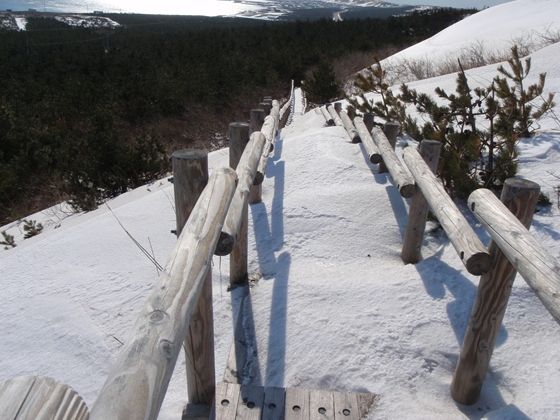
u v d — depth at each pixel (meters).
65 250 4.30
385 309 2.92
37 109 13.46
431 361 2.57
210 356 2.28
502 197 2.05
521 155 4.95
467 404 2.29
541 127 5.79
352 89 14.78
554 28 15.50
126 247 4.18
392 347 2.64
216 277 3.50
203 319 2.16
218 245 2.25
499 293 2.05
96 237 4.46
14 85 16.34
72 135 11.31
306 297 3.11
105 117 11.54
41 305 3.50
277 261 3.66
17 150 9.79
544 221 3.71
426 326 2.76
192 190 2.16
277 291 3.22
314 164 5.15
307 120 8.95
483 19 22.56
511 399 2.31
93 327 3.18
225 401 2.28
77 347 3.04
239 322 2.96
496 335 2.13
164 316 1.38
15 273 4.04
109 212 5.09
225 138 12.33
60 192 8.36
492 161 4.47
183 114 14.02
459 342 2.65
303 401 2.29
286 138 6.63
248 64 19.84
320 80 13.55
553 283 1.54
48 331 3.21
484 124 6.29
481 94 5.43
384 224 3.99
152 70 18.55
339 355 2.61
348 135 6.11
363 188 4.49
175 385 2.60
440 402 2.34
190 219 1.95
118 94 14.62
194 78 16.83
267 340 2.79
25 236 6.23
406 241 3.49
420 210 3.35
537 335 2.64
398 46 27.05
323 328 2.81
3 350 3.11
